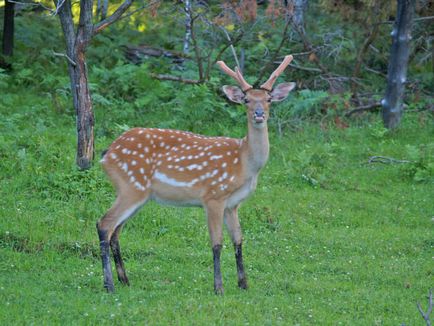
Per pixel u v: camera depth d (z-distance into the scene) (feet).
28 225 41.47
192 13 65.46
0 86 64.13
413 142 61.98
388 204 50.21
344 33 73.20
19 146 52.80
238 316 31.09
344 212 48.37
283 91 35.55
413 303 34.50
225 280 36.60
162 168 34.65
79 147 48.88
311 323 31.27
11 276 35.24
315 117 65.31
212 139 35.29
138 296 33.17
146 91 65.16
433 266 39.96
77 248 39.68
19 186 46.62
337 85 69.62
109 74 66.44
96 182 47.47
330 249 42.34
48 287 33.96
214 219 34.27
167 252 40.29
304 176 53.01
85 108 48.67
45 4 77.82
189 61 70.03
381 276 38.11
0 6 76.54
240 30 68.59
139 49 75.15
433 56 72.28
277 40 71.67
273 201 48.98
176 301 32.53
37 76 68.39
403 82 64.03
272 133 61.82
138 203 34.65
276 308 32.32
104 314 30.55
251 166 34.27
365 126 64.69
